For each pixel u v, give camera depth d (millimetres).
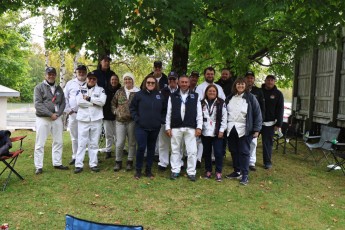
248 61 10789
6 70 24438
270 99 7254
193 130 6227
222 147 6340
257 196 5684
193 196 5539
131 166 6797
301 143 10922
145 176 6402
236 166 6562
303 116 12148
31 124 15305
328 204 5508
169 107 6277
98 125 6625
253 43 10141
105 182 6023
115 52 8523
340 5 6824
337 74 9891
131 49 7961
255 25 7668
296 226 4676
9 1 8578
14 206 4945
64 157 7871
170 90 6688
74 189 5672
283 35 9766
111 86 7328
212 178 6477
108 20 6461
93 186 5812
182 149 6941
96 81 6625
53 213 4758
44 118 6398
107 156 7723
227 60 11047
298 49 8734
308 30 8219
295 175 7012
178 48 8383
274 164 7848
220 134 6230
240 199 5512
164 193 5617
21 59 25797
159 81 7066
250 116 6191
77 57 15820
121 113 6570
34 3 8805
